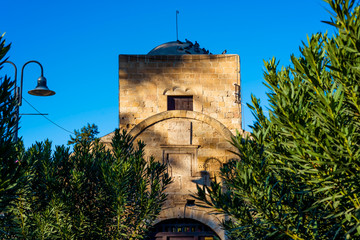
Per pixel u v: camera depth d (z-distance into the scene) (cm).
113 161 1350
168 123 1830
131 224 1316
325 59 711
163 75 2005
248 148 823
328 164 618
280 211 764
